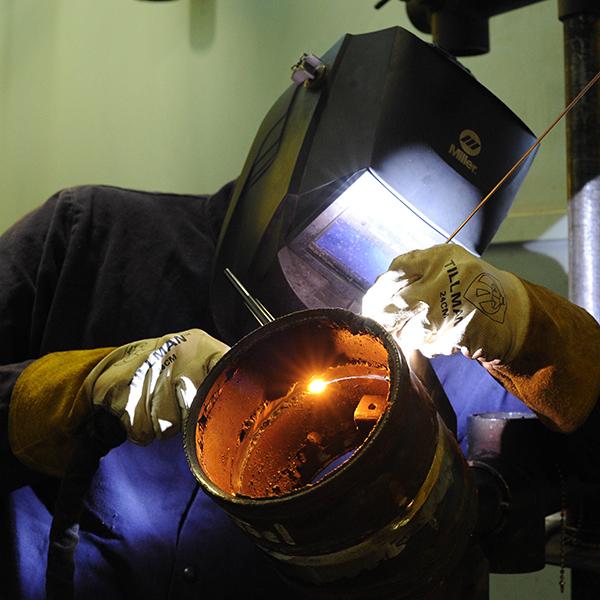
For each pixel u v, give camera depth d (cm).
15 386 94
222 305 106
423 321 78
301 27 199
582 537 97
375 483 61
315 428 76
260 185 101
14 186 290
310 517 60
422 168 91
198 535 102
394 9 179
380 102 92
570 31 109
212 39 220
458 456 71
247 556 101
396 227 93
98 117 255
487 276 80
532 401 86
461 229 95
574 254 108
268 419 75
